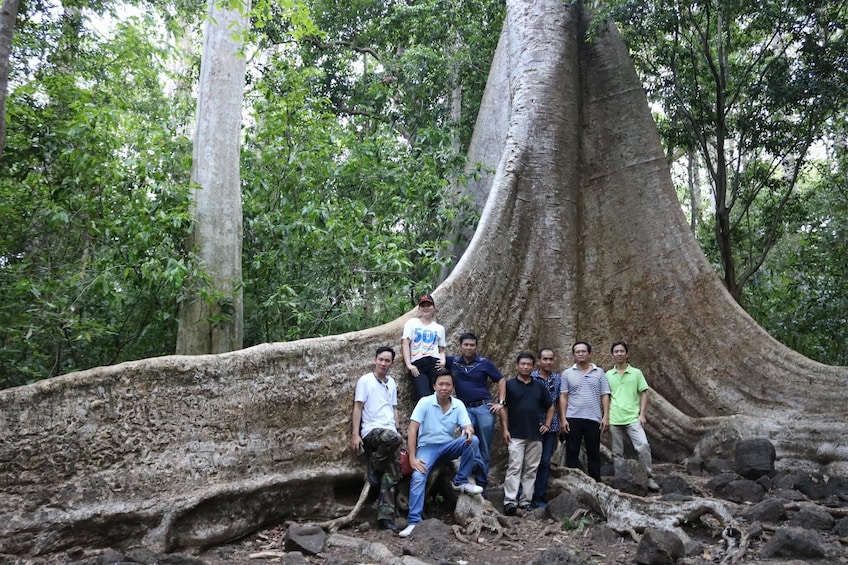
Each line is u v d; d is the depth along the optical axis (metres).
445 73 15.65
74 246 10.54
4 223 9.64
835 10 11.88
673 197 10.65
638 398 8.16
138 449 5.52
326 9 17.33
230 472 5.95
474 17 15.66
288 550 5.59
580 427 7.55
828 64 11.58
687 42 13.68
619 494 6.46
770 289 17.06
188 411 5.86
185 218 9.90
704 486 7.81
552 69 10.59
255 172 11.98
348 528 6.30
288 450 6.36
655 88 13.59
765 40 14.41
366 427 6.66
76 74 13.30
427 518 6.71
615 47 11.55
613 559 5.45
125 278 9.83
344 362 6.97
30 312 8.83
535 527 6.49
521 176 9.91
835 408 8.90
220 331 10.27
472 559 5.48
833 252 15.23
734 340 9.87
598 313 10.23
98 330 9.35
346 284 11.39
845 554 5.29
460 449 6.52
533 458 7.07
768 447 8.09
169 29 16.86
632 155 10.88
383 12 17.31
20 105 9.27
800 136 13.10
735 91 13.52
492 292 9.01
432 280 12.73
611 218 10.62
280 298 10.62
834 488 7.42
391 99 17.25
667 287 10.25
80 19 12.37
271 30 16.11
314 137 11.91
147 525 5.33
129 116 11.09
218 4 9.41
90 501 5.20
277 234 11.39
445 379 6.52
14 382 9.12
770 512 6.17
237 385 6.19
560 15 11.04
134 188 10.16
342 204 11.69
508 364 8.92
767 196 16.53
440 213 11.97
